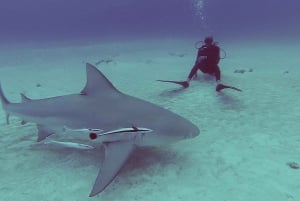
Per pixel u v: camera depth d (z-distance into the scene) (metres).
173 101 7.29
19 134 5.66
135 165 4.20
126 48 24.44
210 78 9.55
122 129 3.61
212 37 8.83
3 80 11.77
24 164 4.45
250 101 6.93
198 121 5.84
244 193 3.45
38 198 3.58
